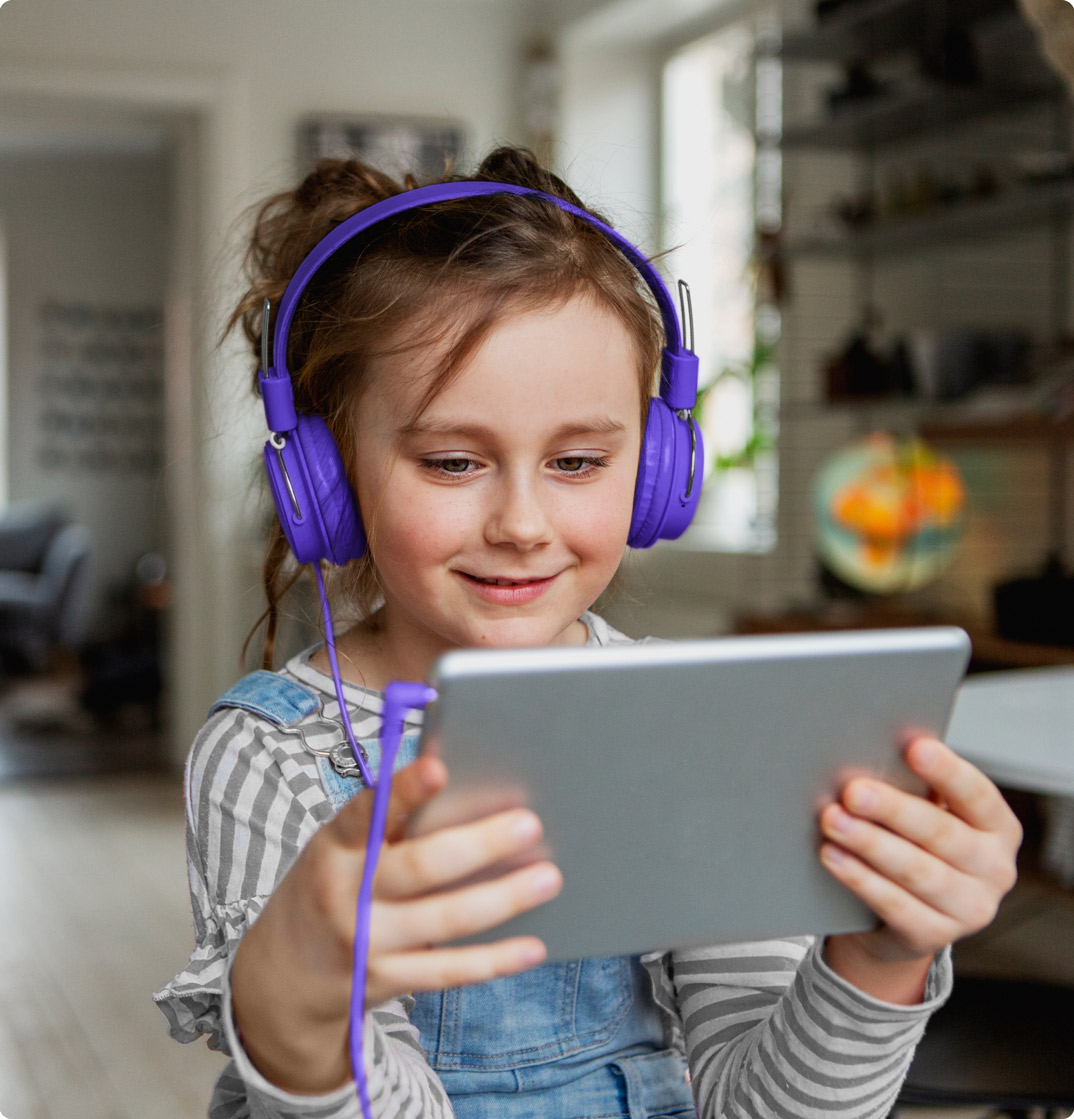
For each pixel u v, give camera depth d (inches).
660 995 31.8
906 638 21.4
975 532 141.1
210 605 187.3
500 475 27.5
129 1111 88.7
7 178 352.5
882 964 24.1
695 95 192.2
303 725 31.6
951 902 21.9
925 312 147.0
